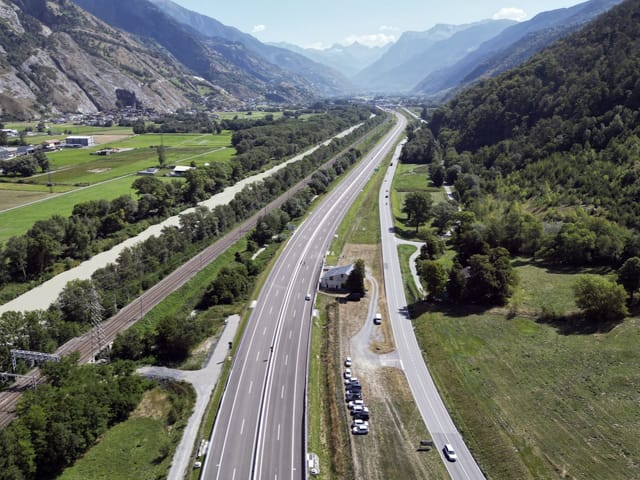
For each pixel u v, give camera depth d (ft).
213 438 258.16
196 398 294.25
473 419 273.75
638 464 228.43
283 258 521.65
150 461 244.22
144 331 367.66
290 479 231.71
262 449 251.19
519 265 471.62
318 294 440.45
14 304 392.68
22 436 223.92
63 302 364.99
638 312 352.49
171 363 331.16
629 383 282.56
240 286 431.02
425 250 513.04
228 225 610.65
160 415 281.13
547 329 353.92
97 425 257.75
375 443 257.96
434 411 284.41
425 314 395.14
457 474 237.86
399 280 468.75
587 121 641.81
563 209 539.70
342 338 365.40
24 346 312.09
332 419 275.39
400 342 360.07
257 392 298.76
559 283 418.72
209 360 334.65
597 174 550.77
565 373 301.22
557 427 258.57
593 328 344.69
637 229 456.04
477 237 473.26
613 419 258.37
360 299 429.79
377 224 638.53
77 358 299.79
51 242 448.24
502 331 357.61
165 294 426.10
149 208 619.67
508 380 302.25
